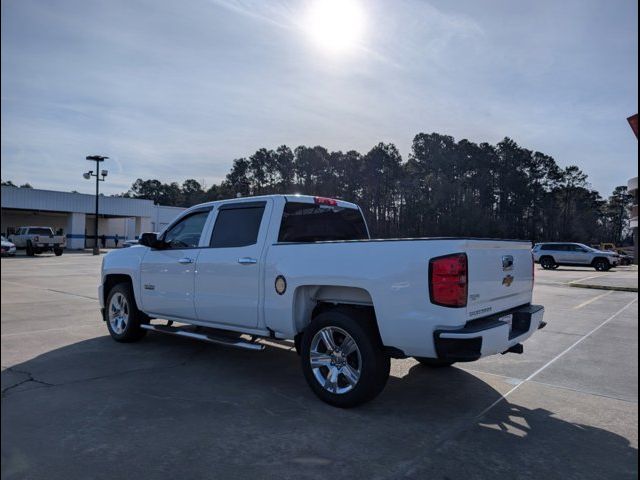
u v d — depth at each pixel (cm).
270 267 522
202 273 592
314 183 10675
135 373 560
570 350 723
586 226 10925
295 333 508
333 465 348
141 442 378
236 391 505
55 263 2578
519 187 10412
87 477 324
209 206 621
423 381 555
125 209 5428
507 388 534
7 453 348
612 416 453
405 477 333
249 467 343
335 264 470
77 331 783
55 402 459
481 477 335
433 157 10788
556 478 335
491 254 463
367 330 453
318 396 477
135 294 684
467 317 422
